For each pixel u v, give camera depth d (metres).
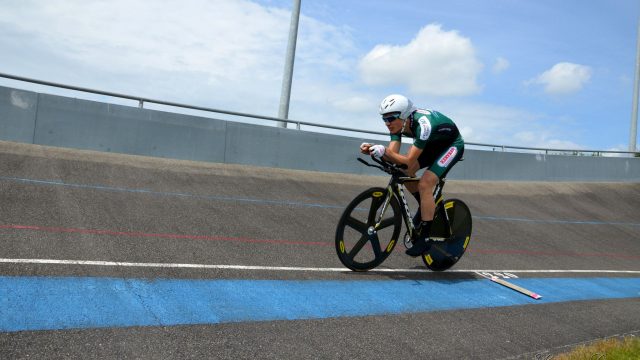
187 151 10.31
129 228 4.49
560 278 4.98
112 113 9.66
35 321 2.37
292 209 6.67
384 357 2.50
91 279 3.06
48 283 2.89
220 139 10.64
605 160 15.30
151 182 6.96
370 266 4.12
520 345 2.94
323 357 2.41
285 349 2.44
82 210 4.88
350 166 12.09
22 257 3.27
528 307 3.79
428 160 4.10
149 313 2.66
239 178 8.54
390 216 4.17
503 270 4.94
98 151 9.49
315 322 2.86
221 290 3.20
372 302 3.38
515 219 8.51
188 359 2.19
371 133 12.45
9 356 2.01
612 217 10.34
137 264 3.48
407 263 4.66
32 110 8.98
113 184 6.41
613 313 3.92
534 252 6.13
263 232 5.14
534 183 13.64
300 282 3.61
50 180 6.03
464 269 4.77
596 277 5.27
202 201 6.23
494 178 13.88
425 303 3.53
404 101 3.72
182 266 3.58
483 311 3.53
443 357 2.61
